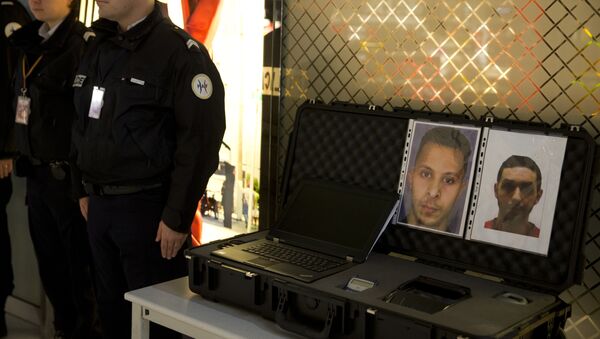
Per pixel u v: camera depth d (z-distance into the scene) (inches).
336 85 96.0
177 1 113.0
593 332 78.7
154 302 78.0
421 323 62.2
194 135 90.0
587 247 78.4
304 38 98.0
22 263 144.8
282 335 70.1
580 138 71.4
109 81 92.2
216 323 72.6
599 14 75.0
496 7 81.7
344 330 67.5
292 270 74.9
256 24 103.3
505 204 75.4
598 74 75.8
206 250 80.4
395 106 91.1
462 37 84.6
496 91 83.0
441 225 79.4
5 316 147.0
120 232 94.0
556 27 77.9
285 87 100.8
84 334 124.5
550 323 68.0
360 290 70.8
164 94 91.3
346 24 93.8
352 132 87.1
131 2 90.9
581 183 71.0
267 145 102.0
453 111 86.4
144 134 90.9
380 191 83.3
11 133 127.5
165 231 91.5
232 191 110.0
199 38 111.2
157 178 93.2
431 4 86.3
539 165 73.5
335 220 84.4
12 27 125.5
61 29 114.3
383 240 84.0
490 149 76.7
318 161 89.8
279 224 87.5
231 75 107.9
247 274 73.8
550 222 72.4
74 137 98.4
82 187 104.9
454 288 72.1
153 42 91.6
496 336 59.5
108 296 101.2
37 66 114.3
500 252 75.8
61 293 127.5
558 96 78.7
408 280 74.5
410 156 82.2
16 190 142.7
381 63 91.5
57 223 120.5
